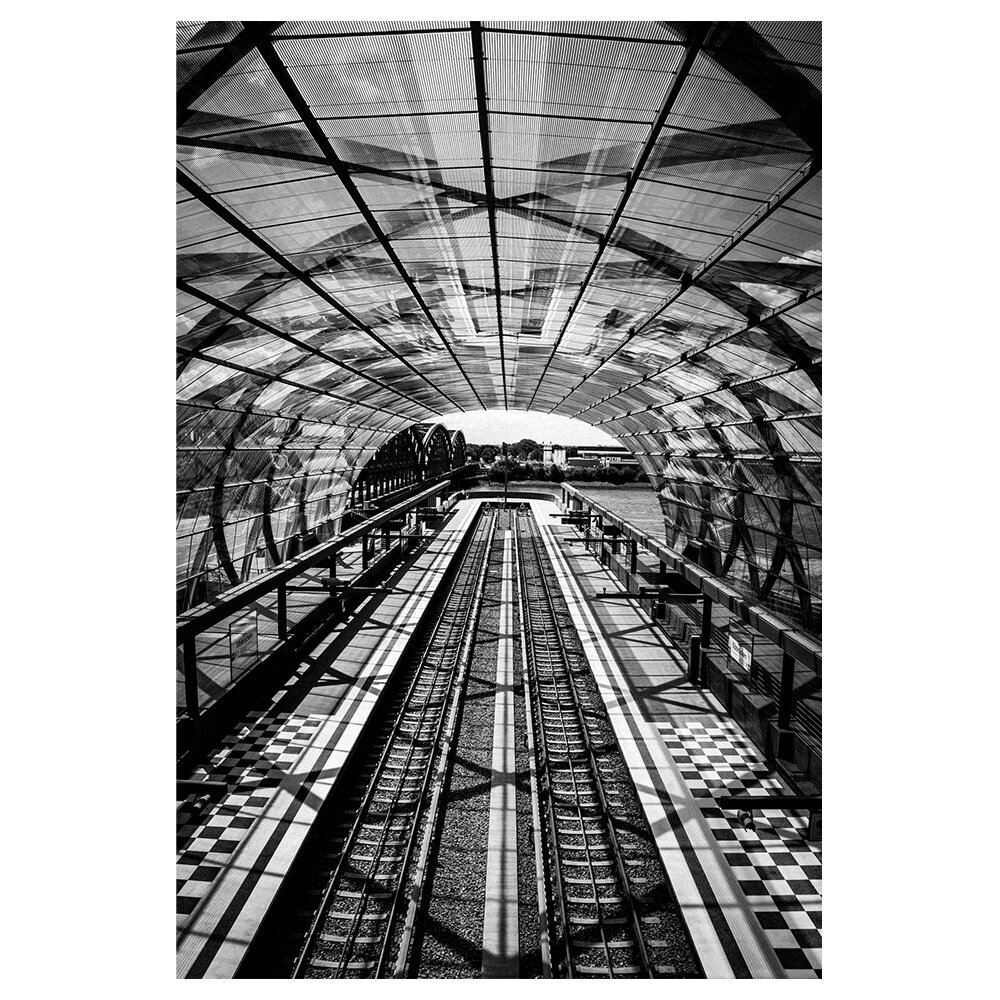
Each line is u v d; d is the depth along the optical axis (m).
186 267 9.07
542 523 48.94
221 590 17.89
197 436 14.95
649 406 24.23
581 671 18.44
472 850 10.40
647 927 8.80
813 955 8.01
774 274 8.89
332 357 17.02
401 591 25.88
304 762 12.17
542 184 8.20
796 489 14.67
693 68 5.69
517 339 18.83
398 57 5.75
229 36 5.53
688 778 11.91
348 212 8.87
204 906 8.45
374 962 8.21
